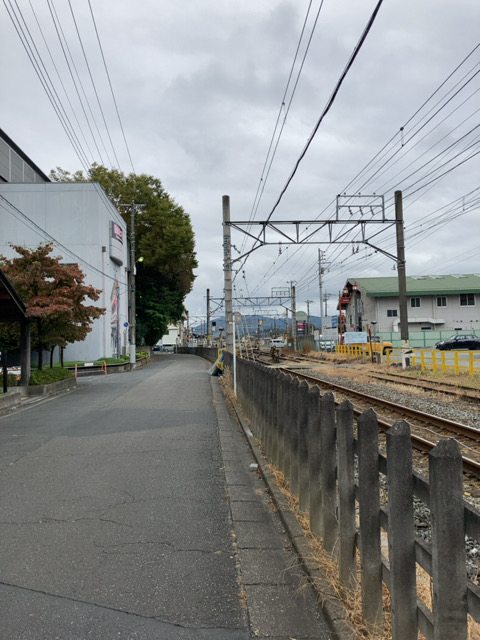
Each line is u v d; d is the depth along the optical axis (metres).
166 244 51.91
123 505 5.61
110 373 31.56
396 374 24.14
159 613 3.38
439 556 2.28
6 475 6.99
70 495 6.00
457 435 9.70
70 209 34.16
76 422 11.67
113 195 53.03
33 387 18.08
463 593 2.27
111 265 38.09
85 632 3.17
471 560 4.51
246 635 3.12
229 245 23.33
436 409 13.38
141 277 55.31
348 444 3.43
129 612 3.40
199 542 4.57
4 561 4.21
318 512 4.25
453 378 20.61
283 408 6.17
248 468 7.21
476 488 6.56
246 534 4.70
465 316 54.00
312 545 4.14
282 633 3.13
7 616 3.36
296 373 25.95
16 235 33.78
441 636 2.26
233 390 16.86
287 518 4.83
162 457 7.88
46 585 3.79
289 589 3.66
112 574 3.96
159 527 4.95
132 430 10.30
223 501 5.73
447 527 2.27
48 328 20.69
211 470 7.09
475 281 55.91
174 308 57.75
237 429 10.45
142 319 55.84
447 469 2.29
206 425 10.85
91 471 7.09
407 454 2.64
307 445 4.86
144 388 19.89
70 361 33.34
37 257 20.55
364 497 3.03
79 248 34.16
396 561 2.61
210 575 3.93
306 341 55.22
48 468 7.33
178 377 25.70
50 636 3.12
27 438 9.82
